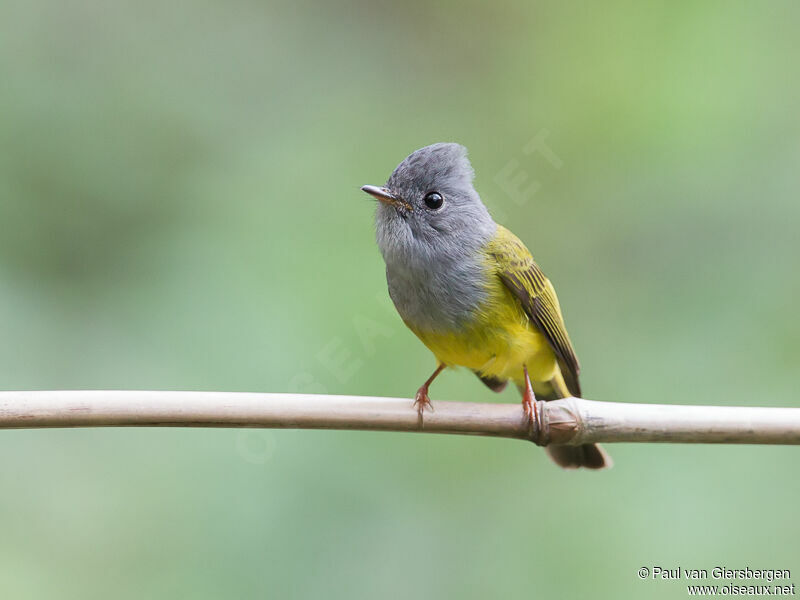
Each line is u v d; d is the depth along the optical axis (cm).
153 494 972
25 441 980
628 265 1246
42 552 940
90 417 649
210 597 938
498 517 1073
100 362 1053
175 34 1320
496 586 1027
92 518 959
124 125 1250
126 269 1146
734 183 1220
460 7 1460
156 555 952
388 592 986
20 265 1135
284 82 1360
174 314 1089
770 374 1105
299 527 980
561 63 1398
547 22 1435
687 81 1298
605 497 1063
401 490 1043
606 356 1186
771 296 1148
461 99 1420
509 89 1409
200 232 1169
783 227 1185
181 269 1130
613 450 1078
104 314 1098
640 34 1359
